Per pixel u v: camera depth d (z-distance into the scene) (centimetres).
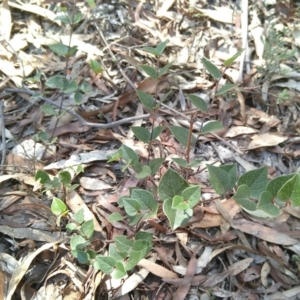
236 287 47
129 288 45
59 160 55
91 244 47
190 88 65
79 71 64
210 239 49
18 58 63
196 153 58
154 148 57
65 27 69
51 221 49
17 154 55
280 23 75
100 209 51
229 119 62
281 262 49
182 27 72
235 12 75
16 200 50
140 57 68
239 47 71
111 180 54
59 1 64
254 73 67
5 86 61
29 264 44
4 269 45
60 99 61
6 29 67
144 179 53
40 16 69
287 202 34
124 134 59
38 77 56
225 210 51
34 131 58
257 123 62
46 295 44
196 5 75
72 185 50
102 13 71
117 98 62
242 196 37
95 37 69
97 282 44
